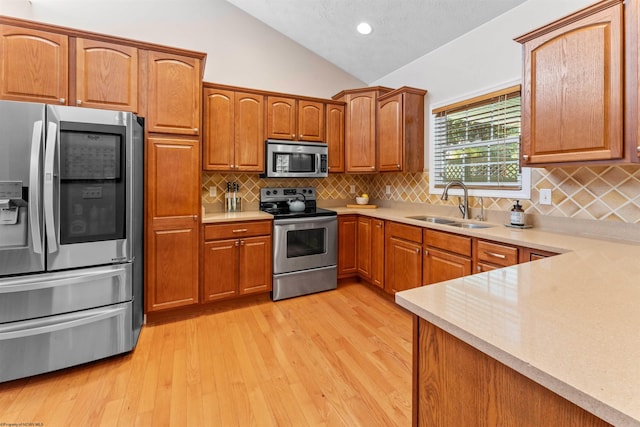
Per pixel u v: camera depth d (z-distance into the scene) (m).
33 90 2.08
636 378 0.53
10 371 1.79
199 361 2.06
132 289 2.15
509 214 2.55
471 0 2.50
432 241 2.56
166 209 2.56
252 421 1.55
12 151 1.77
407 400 1.70
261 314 2.79
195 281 2.69
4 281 1.77
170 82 2.53
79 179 1.95
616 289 0.98
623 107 1.54
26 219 1.83
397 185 3.79
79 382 1.84
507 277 1.12
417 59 3.41
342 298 3.18
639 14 1.48
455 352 0.79
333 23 3.30
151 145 2.48
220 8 3.41
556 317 0.77
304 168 3.45
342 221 3.50
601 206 1.98
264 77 3.64
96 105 2.26
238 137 3.14
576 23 1.70
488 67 2.67
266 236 3.06
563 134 1.77
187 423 1.53
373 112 3.57
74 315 1.94
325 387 1.80
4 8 2.57
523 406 0.64
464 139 2.98
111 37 2.29
